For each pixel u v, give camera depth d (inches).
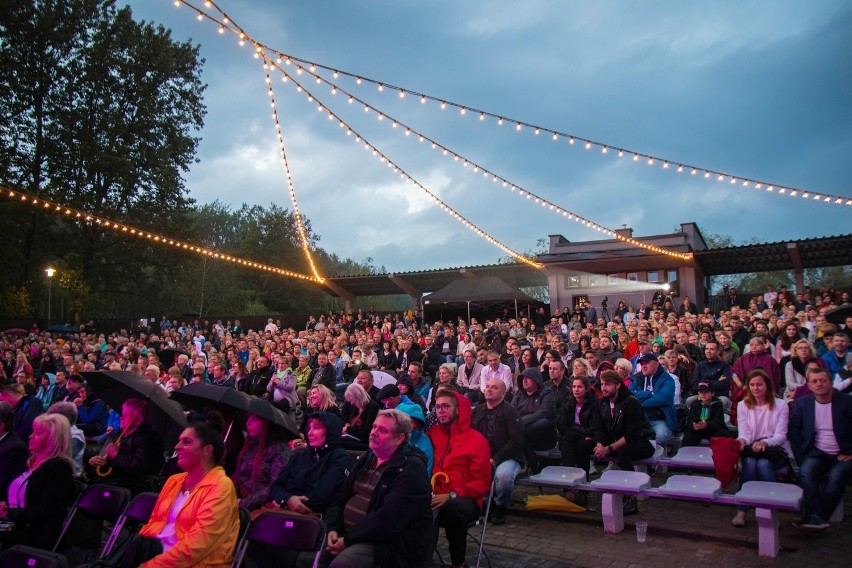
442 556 224.8
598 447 265.1
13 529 195.6
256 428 216.2
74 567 208.7
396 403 280.2
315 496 191.9
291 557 174.2
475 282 1013.8
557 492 303.0
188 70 1556.3
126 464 243.6
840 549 205.9
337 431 205.2
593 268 1056.2
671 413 314.5
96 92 1401.3
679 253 934.4
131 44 1449.3
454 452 217.3
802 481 221.8
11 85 1305.4
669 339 464.8
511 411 261.0
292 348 682.2
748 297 1049.5
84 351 837.2
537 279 1187.9
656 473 318.3
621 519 241.0
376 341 727.7
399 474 163.0
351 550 152.9
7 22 1290.6
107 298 1721.2
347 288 1227.9
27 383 491.5
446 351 712.4
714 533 223.1
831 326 396.5
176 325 1280.8
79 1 1366.9
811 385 231.5
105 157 1350.9
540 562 211.8
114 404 267.4
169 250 1467.8
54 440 200.7
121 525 186.9
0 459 219.5
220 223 2815.0
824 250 921.5
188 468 163.5
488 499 217.0
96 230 1370.6
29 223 1310.3
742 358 334.0
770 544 203.2
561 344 498.3
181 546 147.1
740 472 247.6
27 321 1277.1
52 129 1354.6
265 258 2127.2
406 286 1182.9
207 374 550.0
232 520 158.2
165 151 1492.4
